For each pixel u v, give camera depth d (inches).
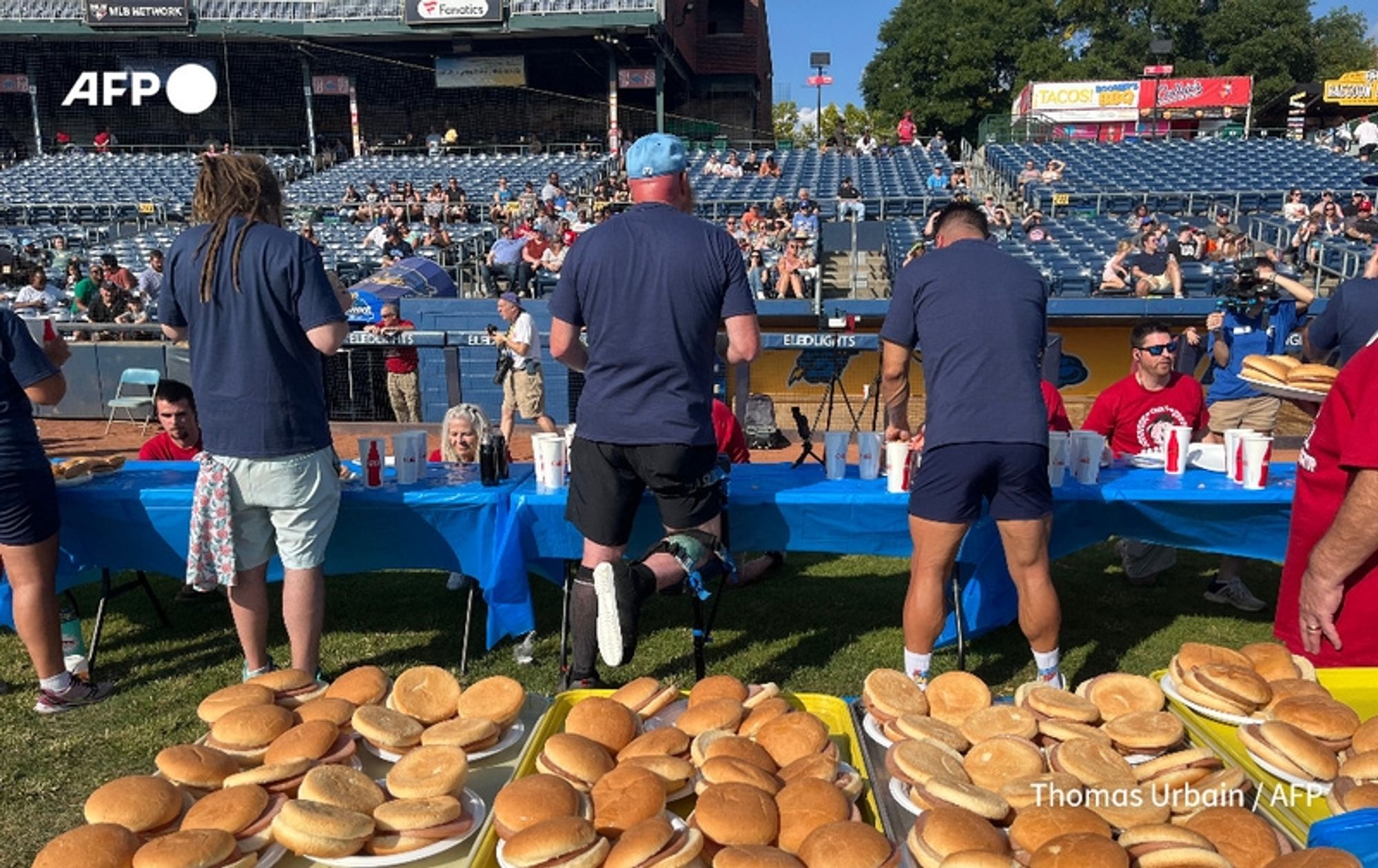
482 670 154.9
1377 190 789.9
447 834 59.6
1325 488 90.5
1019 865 51.5
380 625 176.4
